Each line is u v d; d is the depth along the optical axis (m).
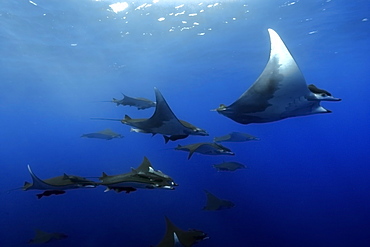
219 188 36.22
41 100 36.47
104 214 18.78
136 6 14.23
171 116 5.25
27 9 13.79
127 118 6.21
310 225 17.11
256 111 4.62
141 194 24.67
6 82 25.75
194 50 20.97
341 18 17.03
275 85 4.19
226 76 31.70
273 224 17.39
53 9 13.97
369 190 29.66
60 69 23.39
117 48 19.59
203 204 21.48
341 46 23.45
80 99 38.16
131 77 27.84
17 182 45.22
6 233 15.77
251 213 19.66
